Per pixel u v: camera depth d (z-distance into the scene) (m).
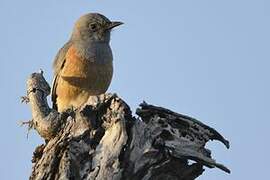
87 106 12.03
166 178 11.84
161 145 11.62
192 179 12.21
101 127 11.98
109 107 11.91
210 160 11.88
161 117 12.27
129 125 11.70
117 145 11.44
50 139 13.15
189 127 12.34
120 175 11.27
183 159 11.85
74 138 11.91
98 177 11.28
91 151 11.66
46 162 11.98
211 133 12.46
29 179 12.45
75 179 11.48
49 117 13.12
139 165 11.38
